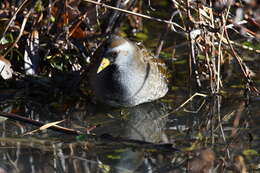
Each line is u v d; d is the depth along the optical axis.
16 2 10.93
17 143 8.98
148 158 8.51
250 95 10.59
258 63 11.67
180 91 10.98
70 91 10.77
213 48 10.52
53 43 10.95
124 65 10.09
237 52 11.45
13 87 10.79
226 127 9.58
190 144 8.98
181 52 12.30
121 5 11.61
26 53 10.84
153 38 12.82
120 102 10.30
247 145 8.88
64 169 8.18
